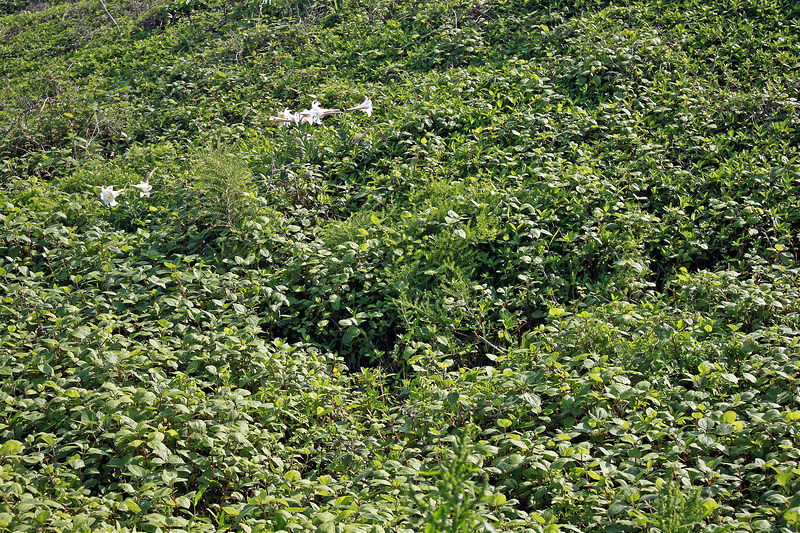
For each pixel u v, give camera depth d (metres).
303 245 6.09
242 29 12.20
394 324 5.77
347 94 9.38
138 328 5.32
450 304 5.51
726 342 4.52
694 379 4.12
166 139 9.32
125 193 7.49
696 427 3.81
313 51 11.08
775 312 4.95
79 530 2.96
